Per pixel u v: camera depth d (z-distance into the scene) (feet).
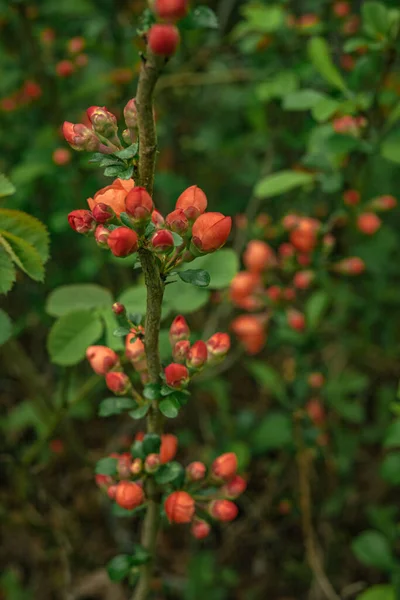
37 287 2.82
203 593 2.42
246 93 3.32
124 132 1.32
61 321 1.70
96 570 2.64
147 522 1.67
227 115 3.59
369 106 2.00
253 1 2.73
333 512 2.65
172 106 3.33
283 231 2.41
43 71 2.62
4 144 3.06
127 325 1.46
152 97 1.22
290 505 2.57
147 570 1.74
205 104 3.61
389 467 2.16
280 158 2.92
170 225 1.33
